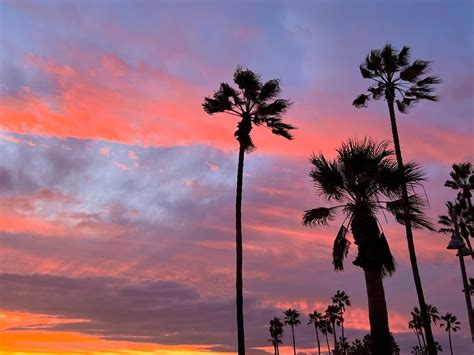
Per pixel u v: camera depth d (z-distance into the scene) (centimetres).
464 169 3734
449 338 10781
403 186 1598
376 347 1471
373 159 1594
